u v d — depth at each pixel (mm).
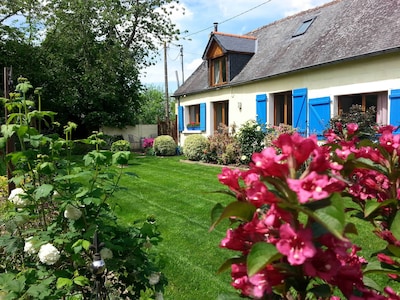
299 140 939
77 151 10578
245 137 10305
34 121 2898
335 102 8906
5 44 15500
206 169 10109
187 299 3016
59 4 16516
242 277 1120
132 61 17484
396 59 7426
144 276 2242
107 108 17875
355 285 1051
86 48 16609
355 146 1555
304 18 12227
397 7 8539
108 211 2457
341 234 786
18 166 2424
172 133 18156
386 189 1401
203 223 5055
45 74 15711
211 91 14242
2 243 2273
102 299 2061
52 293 2027
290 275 978
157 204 6207
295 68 9695
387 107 7941
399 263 1298
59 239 2125
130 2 17828
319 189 835
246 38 13641
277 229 980
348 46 8648
